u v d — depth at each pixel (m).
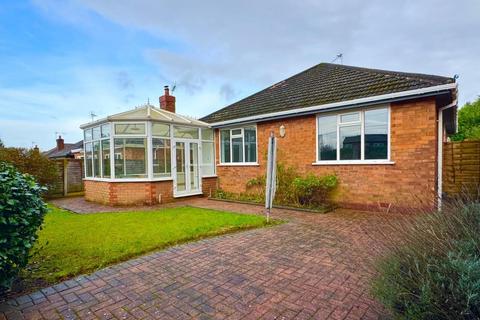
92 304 3.24
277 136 11.05
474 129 17.69
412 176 7.86
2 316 3.00
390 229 2.83
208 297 3.36
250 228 6.67
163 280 3.85
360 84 9.69
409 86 7.89
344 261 4.43
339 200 9.27
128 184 10.66
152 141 10.94
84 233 6.20
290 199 9.92
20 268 3.61
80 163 14.62
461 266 1.82
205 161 13.53
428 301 1.86
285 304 3.17
